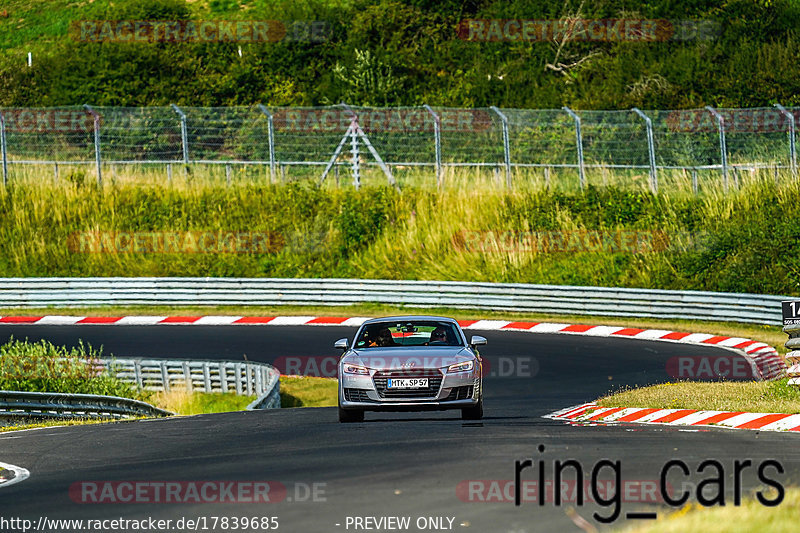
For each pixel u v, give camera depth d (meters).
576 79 187.62
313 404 83.38
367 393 49.84
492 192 145.62
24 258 146.25
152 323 122.44
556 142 151.50
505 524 24.91
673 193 141.25
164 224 149.50
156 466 37.72
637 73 176.25
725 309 115.56
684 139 147.75
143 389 89.00
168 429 52.81
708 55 175.12
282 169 155.62
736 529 20.53
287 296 130.88
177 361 88.50
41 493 32.53
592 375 85.12
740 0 185.25
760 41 177.00
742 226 133.50
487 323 119.50
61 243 147.88
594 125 145.75
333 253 144.88
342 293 130.00
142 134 158.12
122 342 107.19
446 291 126.88
